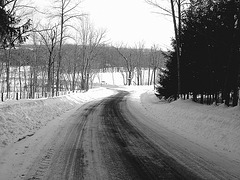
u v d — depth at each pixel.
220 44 12.11
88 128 8.75
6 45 7.83
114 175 4.40
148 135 8.00
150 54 73.19
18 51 35.38
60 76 46.22
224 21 11.80
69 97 18.23
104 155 5.57
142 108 16.69
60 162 4.94
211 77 13.14
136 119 11.55
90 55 36.91
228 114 8.52
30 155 5.24
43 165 4.70
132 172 4.60
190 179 4.38
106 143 6.68
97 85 66.44
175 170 4.81
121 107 16.91
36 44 35.59
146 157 5.58
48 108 11.39
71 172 4.44
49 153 5.49
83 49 36.44
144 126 9.72
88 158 5.29
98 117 11.66
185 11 14.84
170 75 18.53
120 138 7.38
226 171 4.84
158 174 4.57
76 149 5.94
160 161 5.33
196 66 13.94
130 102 21.30
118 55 88.12
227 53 11.84
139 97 28.84
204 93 16.06
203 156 5.80
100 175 4.37
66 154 5.49
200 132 8.23
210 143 7.09
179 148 6.47
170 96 19.58
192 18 13.84
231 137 6.87
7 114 7.30
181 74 15.97
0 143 5.69
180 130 9.08
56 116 11.16
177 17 15.32
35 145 6.04
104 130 8.52
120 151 5.96
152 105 17.38
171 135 8.14
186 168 4.94
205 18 12.63
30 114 8.90
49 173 4.33
